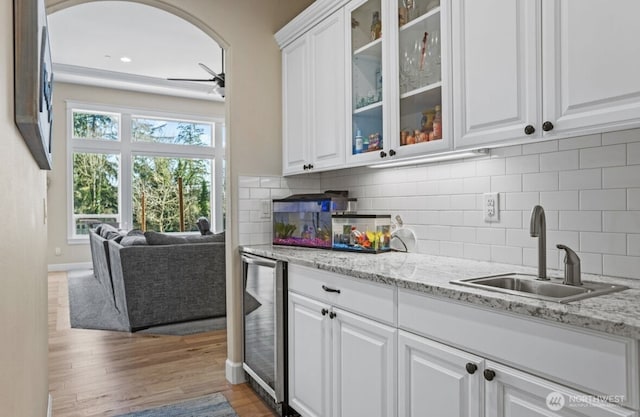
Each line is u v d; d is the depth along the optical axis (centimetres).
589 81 129
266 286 245
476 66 164
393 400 158
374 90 222
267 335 244
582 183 162
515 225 185
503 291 128
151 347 349
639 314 100
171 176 836
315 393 204
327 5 248
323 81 257
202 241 443
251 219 293
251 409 242
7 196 78
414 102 198
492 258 195
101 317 441
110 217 780
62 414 235
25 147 107
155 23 519
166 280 412
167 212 831
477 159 202
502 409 119
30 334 117
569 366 104
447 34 176
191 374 293
